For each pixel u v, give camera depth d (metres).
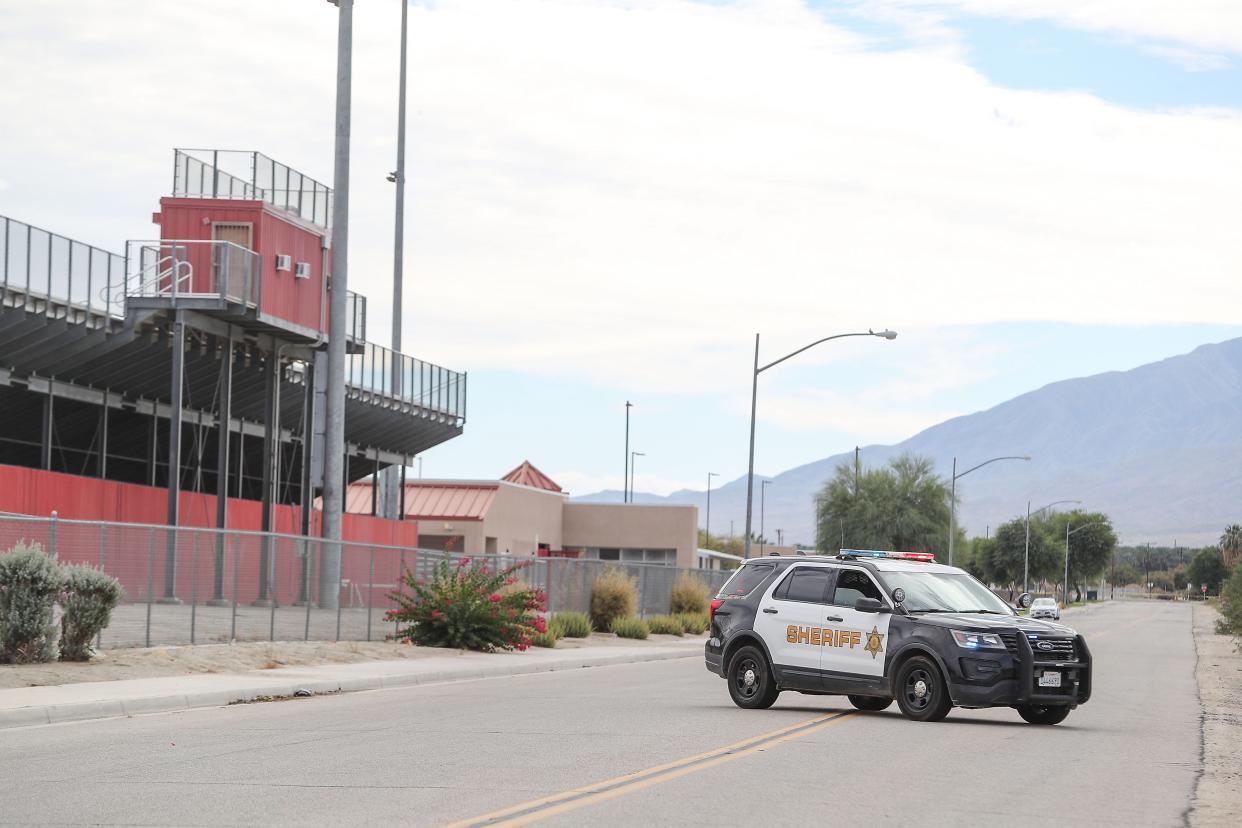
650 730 22.31
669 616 66.00
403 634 43.78
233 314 51.75
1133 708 30.11
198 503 56.94
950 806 15.31
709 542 143.75
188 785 16.00
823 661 25.70
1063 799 16.14
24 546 29.66
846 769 18.05
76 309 49.31
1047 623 25.17
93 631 30.45
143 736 20.94
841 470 113.69
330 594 41.75
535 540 100.69
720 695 30.30
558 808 14.57
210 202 53.62
